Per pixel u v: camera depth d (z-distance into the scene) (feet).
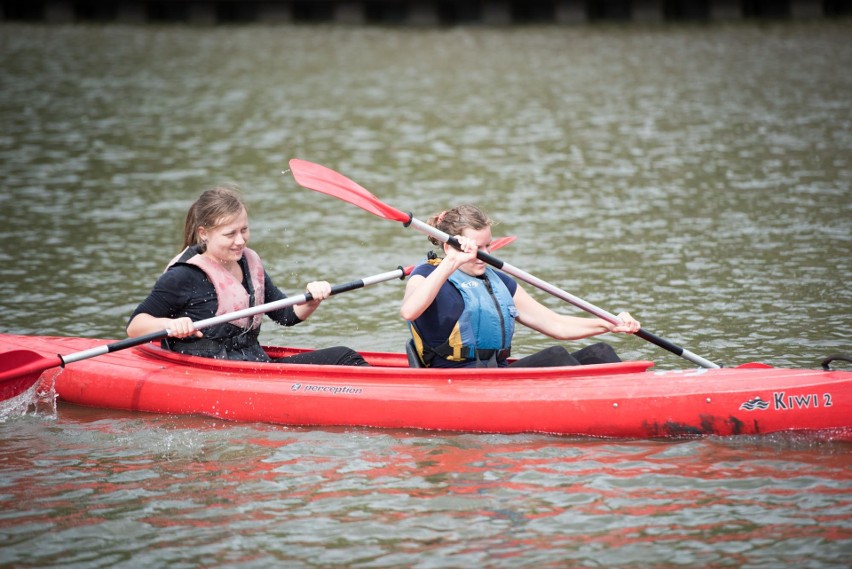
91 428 65.31
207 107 195.31
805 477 54.90
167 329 64.44
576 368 63.16
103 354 67.51
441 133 173.06
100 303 92.58
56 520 52.34
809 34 252.01
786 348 77.51
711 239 110.52
